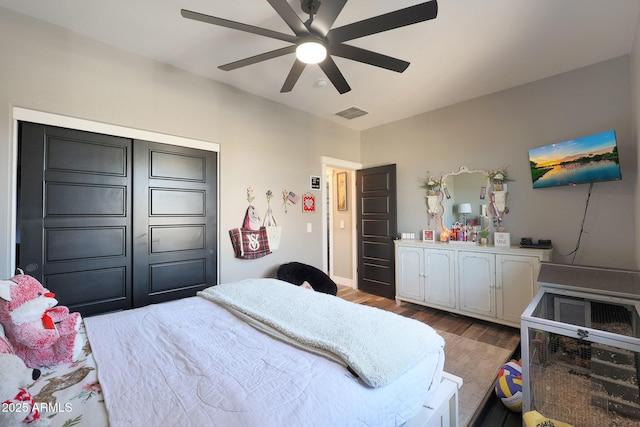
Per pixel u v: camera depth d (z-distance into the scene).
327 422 0.82
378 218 4.37
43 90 2.08
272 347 1.21
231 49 2.46
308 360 1.11
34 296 1.14
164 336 1.33
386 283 4.24
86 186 2.28
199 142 2.88
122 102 2.43
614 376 1.48
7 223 1.93
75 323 1.25
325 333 1.27
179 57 2.58
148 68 2.57
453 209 3.66
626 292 1.80
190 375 1.00
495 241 3.22
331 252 5.25
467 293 3.26
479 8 1.96
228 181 3.09
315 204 3.99
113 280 2.40
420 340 1.29
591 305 1.97
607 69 2.65
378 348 1.16
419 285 3.69
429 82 3.07
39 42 2.07
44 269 2.10
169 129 2.69
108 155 2.38
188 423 0.77
